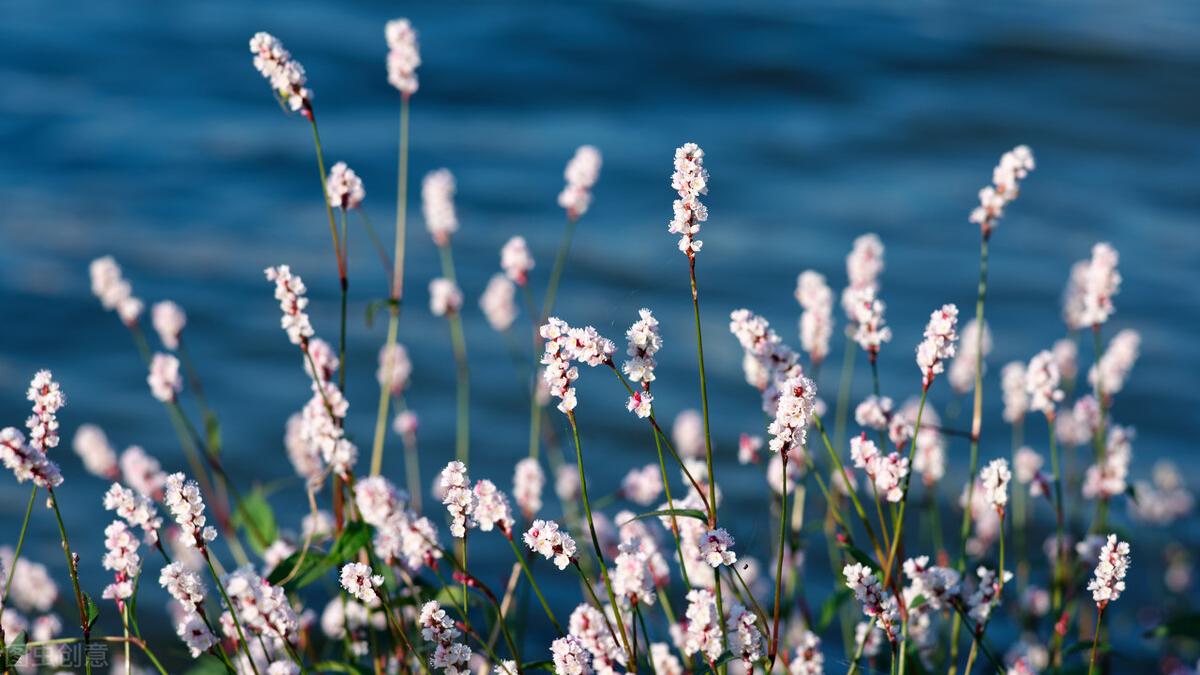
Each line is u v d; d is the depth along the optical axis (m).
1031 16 29.59
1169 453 12.52
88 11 28.12
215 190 19.36
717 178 20.33
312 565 4.14
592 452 12.49
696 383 13.95
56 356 14.20
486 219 18.31
